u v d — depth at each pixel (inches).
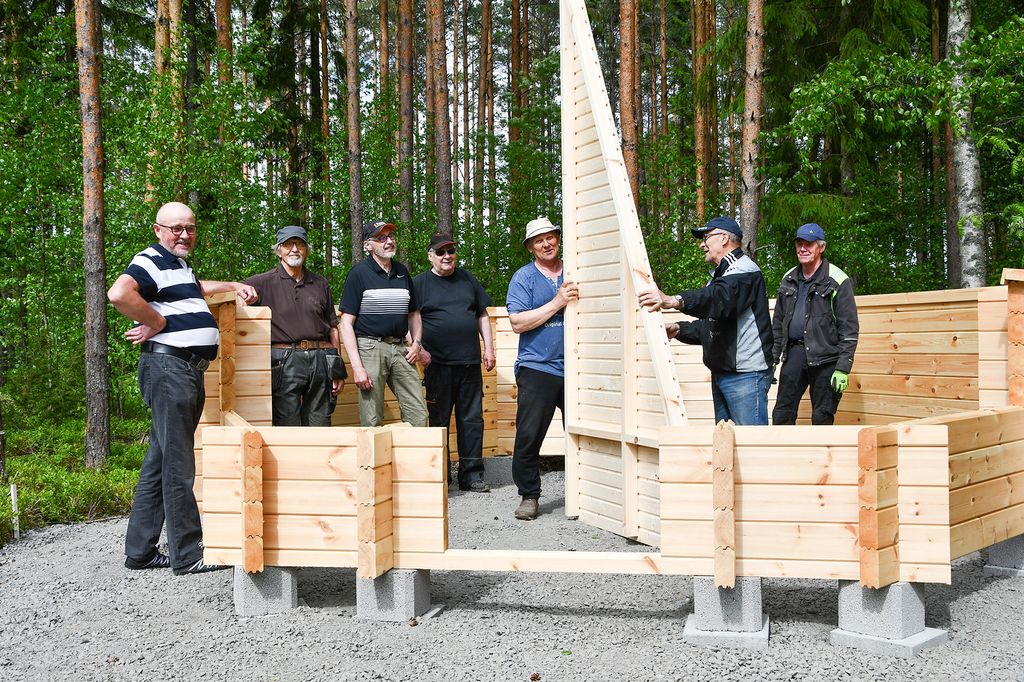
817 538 131.5
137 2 702.5
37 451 404.5
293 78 757.3
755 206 415.8
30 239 470.0
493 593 162.6
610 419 208.4
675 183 581.3
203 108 407.5
